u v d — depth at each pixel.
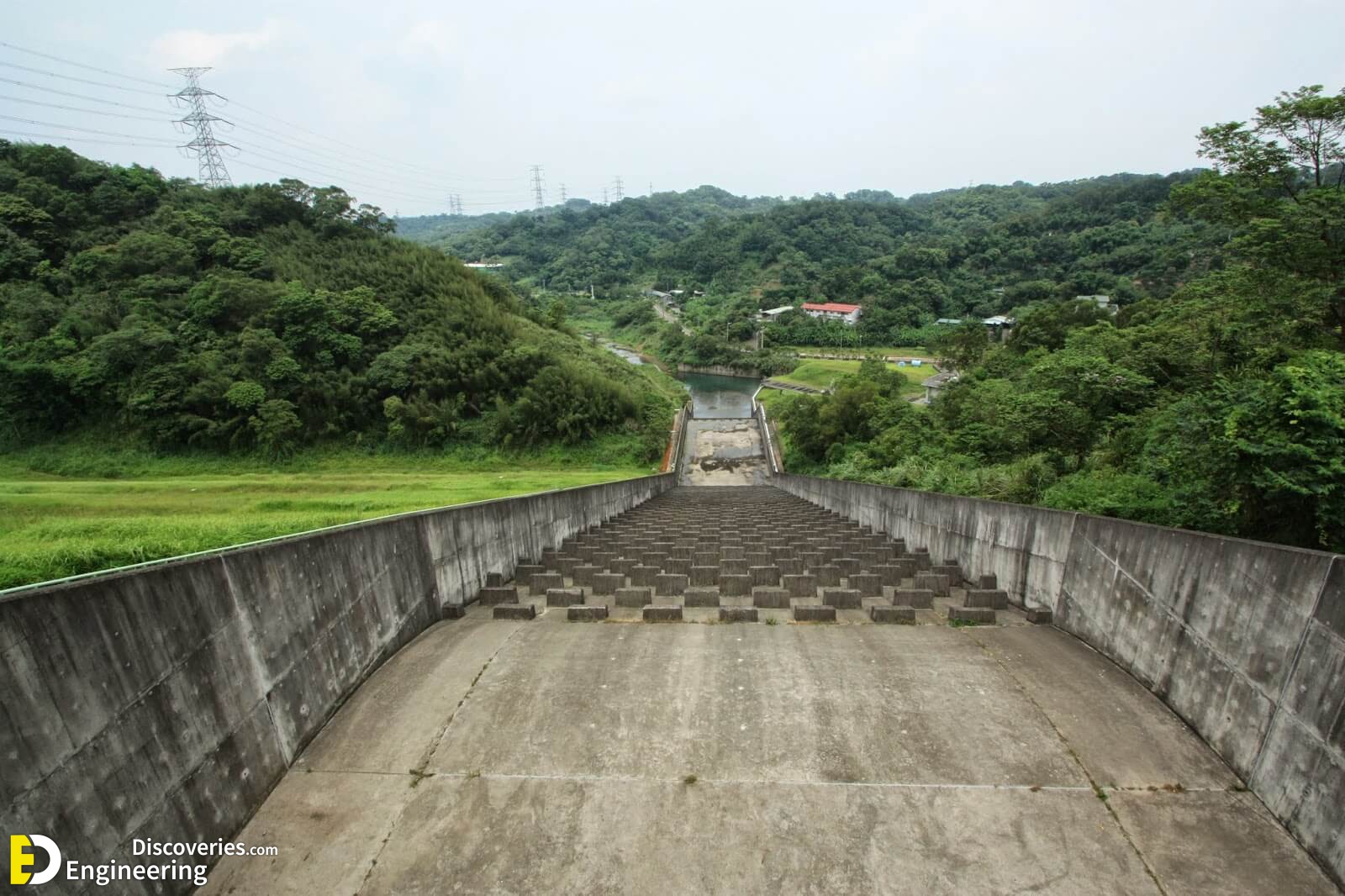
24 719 2.62
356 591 5.46
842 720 4.72
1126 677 5.31
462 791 4.07
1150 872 3.41
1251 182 11.16
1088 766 4.19
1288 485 4.66
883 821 3.77
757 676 5.37
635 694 5.10
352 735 4.68
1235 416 5.06
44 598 2.79
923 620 6.86
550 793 4.04
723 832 3.71
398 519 6.25
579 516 13.74
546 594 8.12
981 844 3.61
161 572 3.46
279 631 4.40
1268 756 3.80
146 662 3.29
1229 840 3.58
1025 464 12.43
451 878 3.44
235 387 28.69
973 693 5.05
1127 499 6.70
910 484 17.42
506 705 4.97
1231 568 4.29
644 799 3.96
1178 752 4.29
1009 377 30.09
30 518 10.66
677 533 12.65
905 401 36.66
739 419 49.94
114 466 26.81
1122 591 5.55
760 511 18.20
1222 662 4.29
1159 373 14.29
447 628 6.74
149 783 3.20
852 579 8.14
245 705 3.98
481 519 8.38
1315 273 10.49
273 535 6.81
